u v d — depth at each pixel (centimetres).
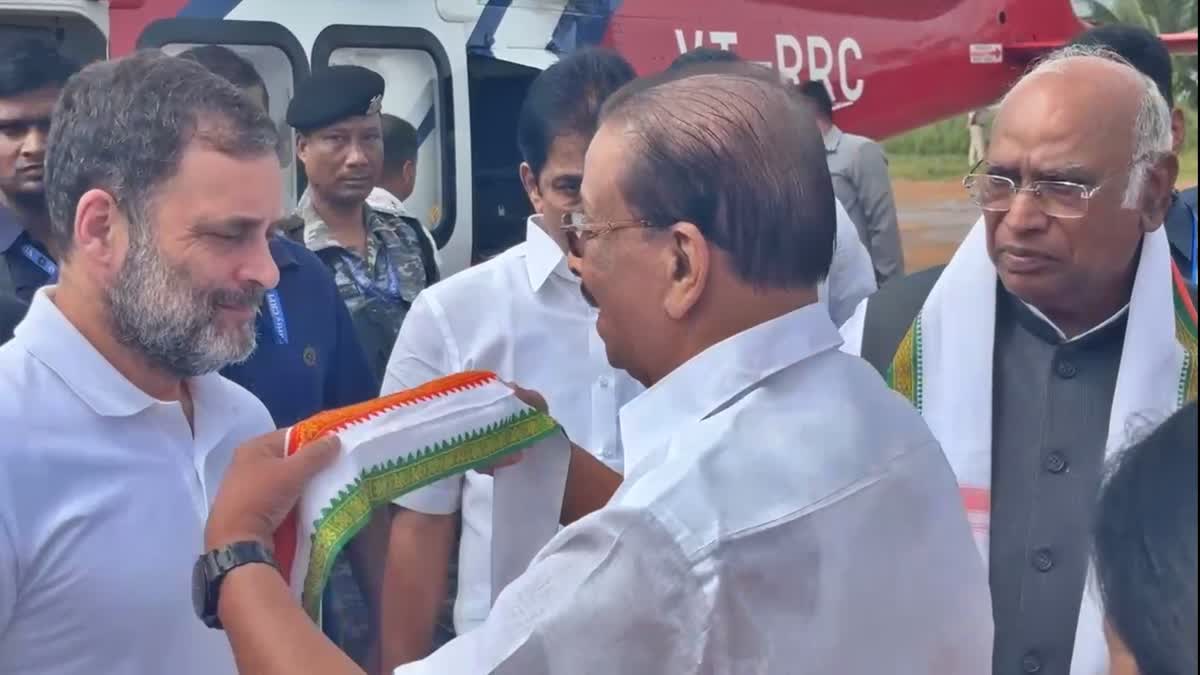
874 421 150
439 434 168
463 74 636
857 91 856
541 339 266
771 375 148
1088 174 193
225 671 189
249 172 178
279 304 267
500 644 138
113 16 542
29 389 178
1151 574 103
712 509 136
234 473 157
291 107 440
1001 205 201
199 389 197
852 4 848
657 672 136
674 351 151
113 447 181
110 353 183
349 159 437
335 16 596
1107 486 109
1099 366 206
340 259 434
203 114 177
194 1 559
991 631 159
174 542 183
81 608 176
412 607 247
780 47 804
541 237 266
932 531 150
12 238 288
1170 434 106
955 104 933
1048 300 203
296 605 147
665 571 134
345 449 160
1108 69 199
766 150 145
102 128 176
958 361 212
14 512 172
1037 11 965
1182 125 211
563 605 137
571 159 253
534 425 178
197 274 177
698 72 156
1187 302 203
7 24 473
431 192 634
